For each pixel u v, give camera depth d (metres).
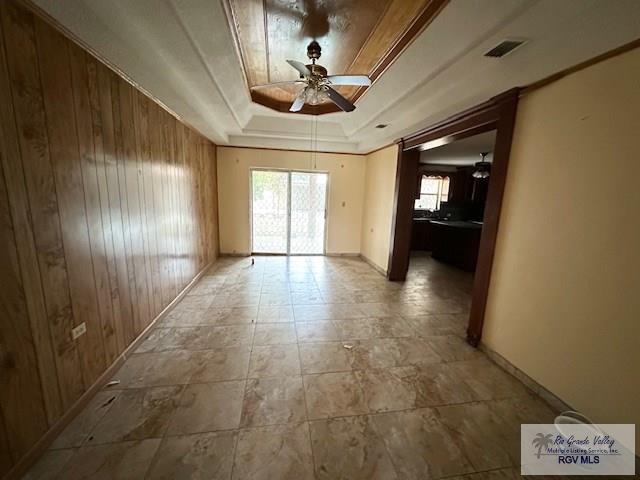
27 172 1.30
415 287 4.20
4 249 1.20
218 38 1.72
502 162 2.24
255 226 5.75
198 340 2.54
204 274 4.49
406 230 4.39
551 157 1.86
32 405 1.35
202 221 4.38
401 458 1.46
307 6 1.64
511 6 1.28
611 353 1.52
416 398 1.90
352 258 5.88
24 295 1.30
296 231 5.86
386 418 1.72
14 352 1.25
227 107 3.10
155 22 1.50
